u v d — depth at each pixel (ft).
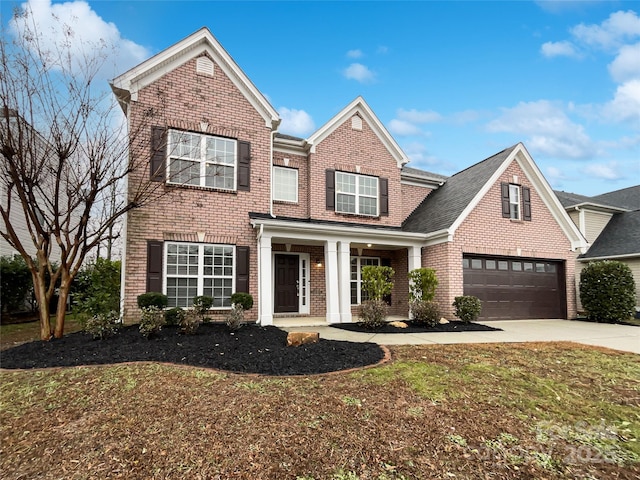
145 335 23.67
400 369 17.83
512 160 43.01
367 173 44.16
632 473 9.70
